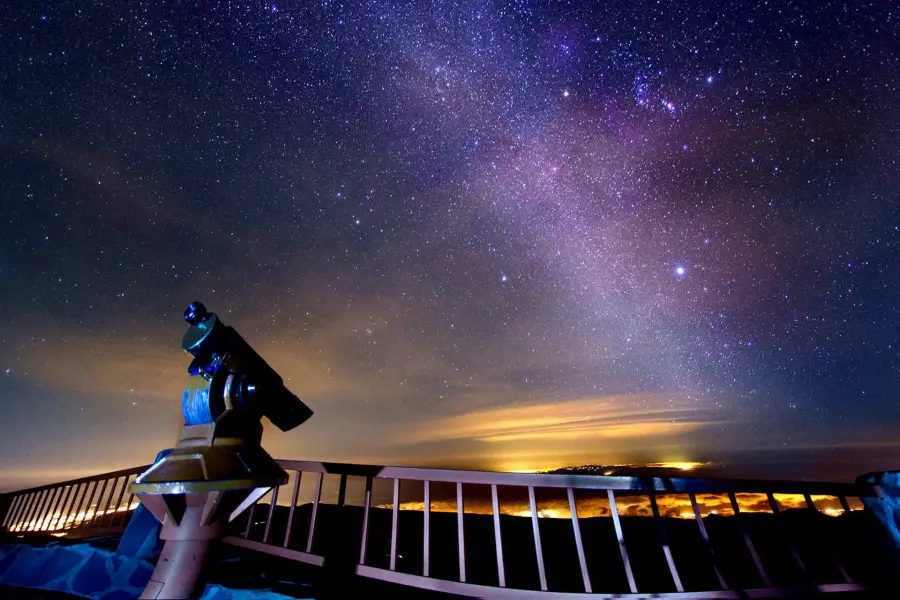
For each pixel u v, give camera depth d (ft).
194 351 8.00
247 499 7.90
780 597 11.22
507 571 14.87
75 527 22.15
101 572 14.07
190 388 8.13
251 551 15.53
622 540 11.63
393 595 12.63
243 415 8.09
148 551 14.48
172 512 7.21
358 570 12.92
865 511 13.64
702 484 12.43
